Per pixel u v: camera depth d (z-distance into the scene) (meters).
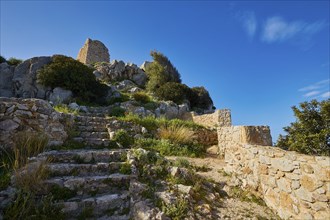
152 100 17.08
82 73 14.70
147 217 2.72
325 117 9.42
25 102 5.09
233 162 4.94
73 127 6.32
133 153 4.54
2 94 13.77
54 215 2.69
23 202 2.69
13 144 4.25
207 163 5.85
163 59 29.17
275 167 3.46
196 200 3.34
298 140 9.62
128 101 14.76
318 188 2.66
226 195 3.89
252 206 3.55
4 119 4.45
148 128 7.70
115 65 24.06
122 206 3.05
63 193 3.12
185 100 19.42
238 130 4.86
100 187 3.41
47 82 13.37
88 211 2.86
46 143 4.68
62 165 3.70
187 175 4.05
